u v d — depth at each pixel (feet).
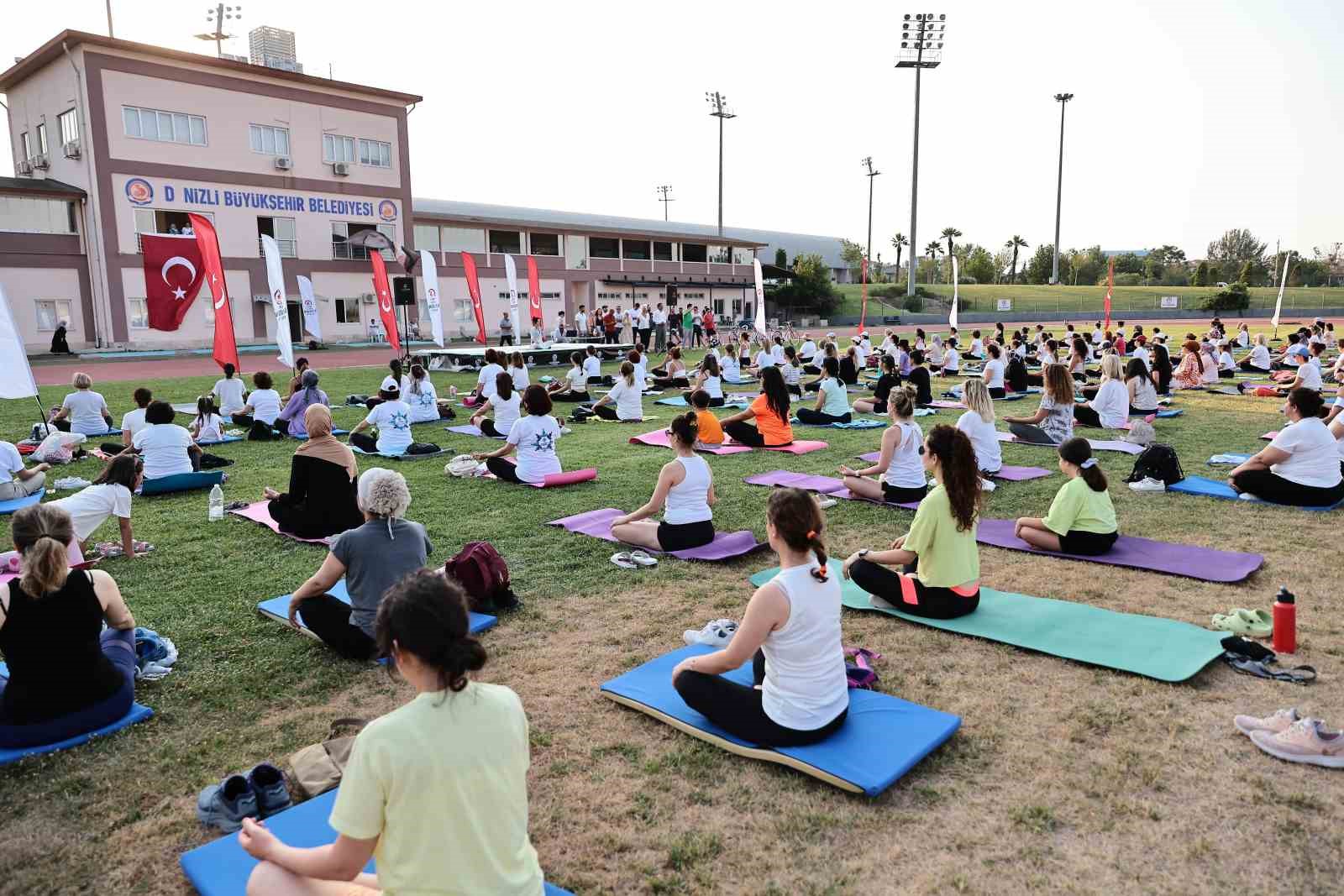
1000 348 53.72
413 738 6.75
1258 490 25.96
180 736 12.63
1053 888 9.26
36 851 10.05
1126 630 15.94
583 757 11.98
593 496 27.61
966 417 29.89
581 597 18.34
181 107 101.55
